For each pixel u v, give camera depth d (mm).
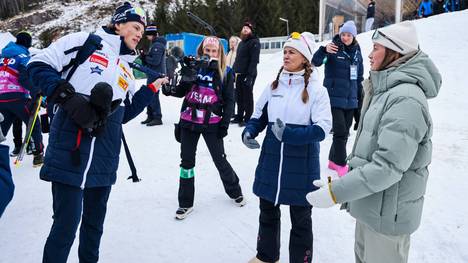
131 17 2102
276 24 35969
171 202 3502
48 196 3709
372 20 14328
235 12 36156
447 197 3400
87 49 1966
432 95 1687
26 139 2420
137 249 2703
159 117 6879
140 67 2303
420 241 2713
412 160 1557
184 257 2598
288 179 2205
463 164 4223
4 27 51500
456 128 5773
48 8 55594
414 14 16250
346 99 4098
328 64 4156
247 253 2646
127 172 4348
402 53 1692
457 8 16141
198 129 3119
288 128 2129
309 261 2264
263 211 2363
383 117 1611
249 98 6344
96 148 1982
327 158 4766
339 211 3291
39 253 2652
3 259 2574
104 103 1800
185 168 3170
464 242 2650
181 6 43219
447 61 9680
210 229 2982
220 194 3676
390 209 1659
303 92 2219
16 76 4176
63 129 1909
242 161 4680
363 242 1950
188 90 3219
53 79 1812
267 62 14273
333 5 15641
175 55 3410
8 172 1564
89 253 2252
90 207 2205
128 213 3270
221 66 3219
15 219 3193
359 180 1580
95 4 54938
